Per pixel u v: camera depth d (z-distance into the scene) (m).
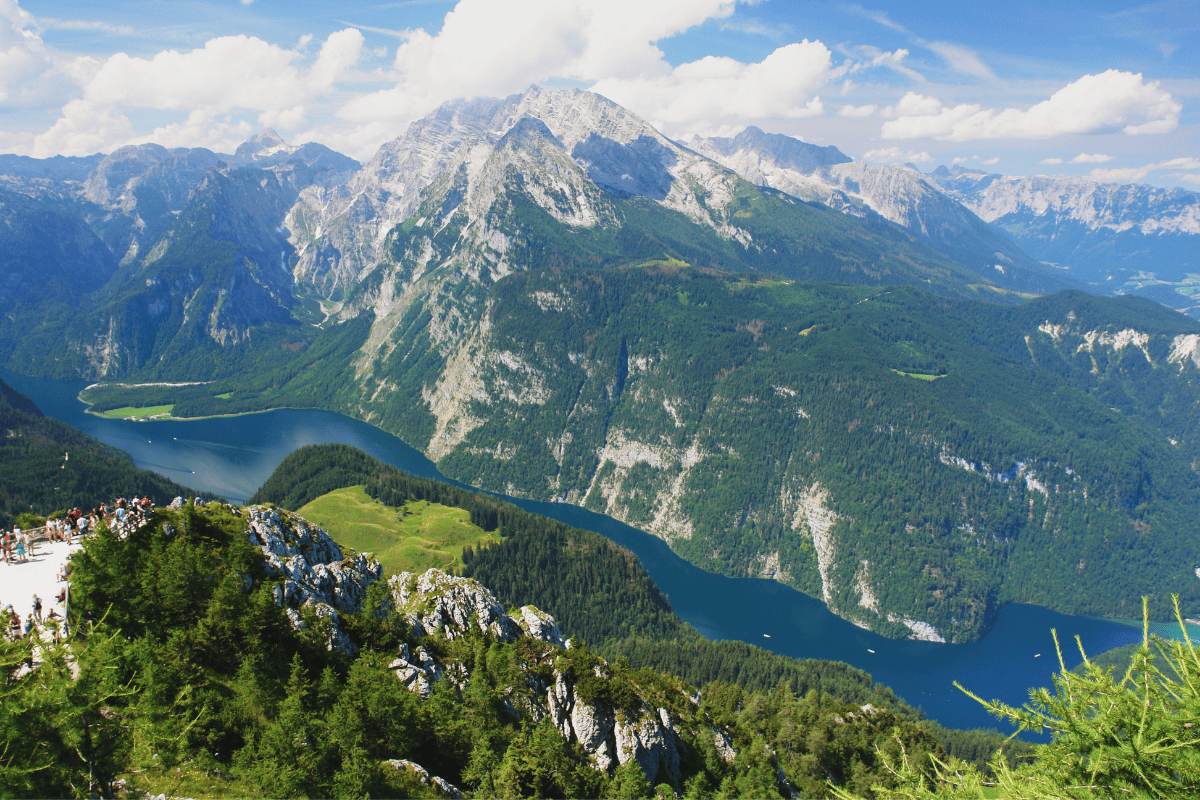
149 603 80.25
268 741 68.19
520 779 94.94
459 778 94.12
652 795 111.31
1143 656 33.59
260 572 102.06
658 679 151.38
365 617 109.25
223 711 72.69
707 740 134.88
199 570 89.31
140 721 55.31
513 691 114.38
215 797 61.22
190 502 105.06
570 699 120.88
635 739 117.81
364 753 77.44
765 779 130.12
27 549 82.94
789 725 169.88
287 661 90.25
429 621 130.00
